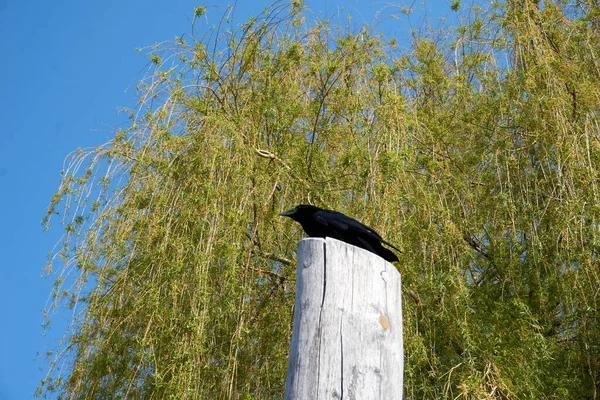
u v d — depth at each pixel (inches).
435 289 318.3
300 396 174.9
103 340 312.5
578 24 397.4
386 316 182.5
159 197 326.3
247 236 343.6
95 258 329.7
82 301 327.0
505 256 359.9
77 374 311.6
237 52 387.2
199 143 335.9
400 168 324.5
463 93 400.5
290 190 364.2
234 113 364.5
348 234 270.4
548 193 354.6
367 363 176.4
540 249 338.0
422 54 418.0
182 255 310.5
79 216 337.1
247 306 326.3
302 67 399.2
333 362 176.1
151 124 348.2
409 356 304.8
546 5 407.2
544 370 329.1
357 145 348.8
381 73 362.0
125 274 317.7
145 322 308.5
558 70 374.9
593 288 323.0
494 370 314.2
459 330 320.5
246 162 334.6
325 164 368.2
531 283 353.7
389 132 339.3
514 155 364.5
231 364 312.0
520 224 355.6
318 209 285.3
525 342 327.3
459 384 308.2
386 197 317.4
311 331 179.5
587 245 328.8
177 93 352.5
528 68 372.2
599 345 337.4
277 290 354.3
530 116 363.9
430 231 327.3
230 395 306.7
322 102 384.5
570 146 339.3
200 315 298.8
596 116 364.2
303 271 186.4
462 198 374.6
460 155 390.0
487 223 368.8
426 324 326.0
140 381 311.0
